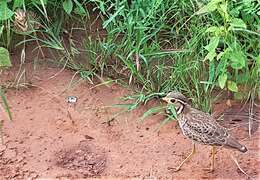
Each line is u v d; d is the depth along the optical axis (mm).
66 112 1913
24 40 2008
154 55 1970
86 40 2074
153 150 1812
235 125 1882
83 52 2057
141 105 1933
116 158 1791
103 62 2006
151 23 1985
